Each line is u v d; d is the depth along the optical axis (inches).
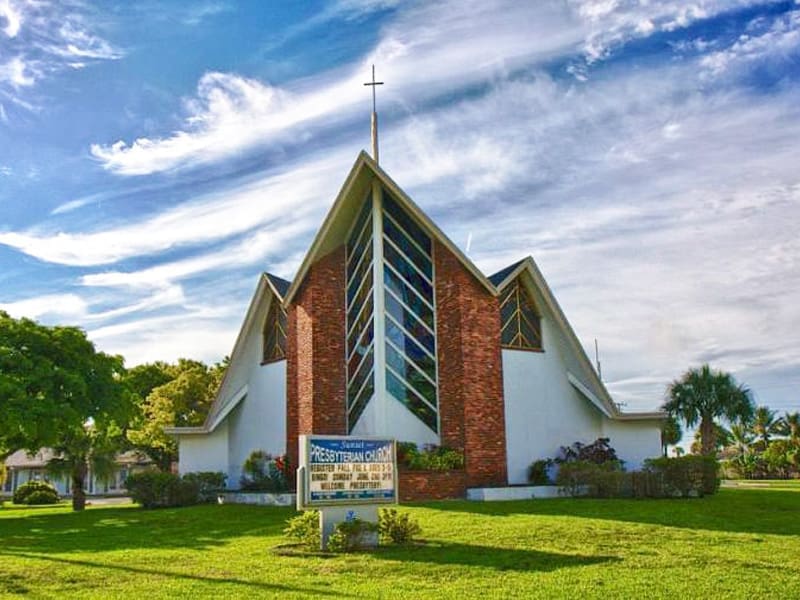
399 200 1063.0
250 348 1322.6
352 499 587.2
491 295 1063.6
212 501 1163.3
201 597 416.2
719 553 535.2
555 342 1179.9
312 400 1083.9
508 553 540.4
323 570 490.6
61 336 1175.0
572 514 756.0
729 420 1797.5
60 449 1285.7
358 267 1122.0
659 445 1214.9
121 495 2263.8
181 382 1923.0
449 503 894.4
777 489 1254.3
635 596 404.8
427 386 1053.2
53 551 622.5
